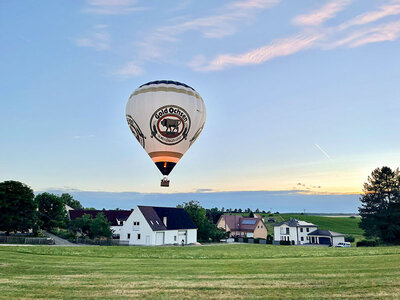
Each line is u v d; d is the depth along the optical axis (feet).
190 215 246.06
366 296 45.27
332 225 402.72
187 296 46.03
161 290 49.24
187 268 70.85
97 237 184.44
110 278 58.23
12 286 50.65
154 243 189.06
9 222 167.94
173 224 209.26
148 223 191.01
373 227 216.33
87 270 66.74
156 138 90.53
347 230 368.48
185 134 91.91
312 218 467.52
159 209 212.84
